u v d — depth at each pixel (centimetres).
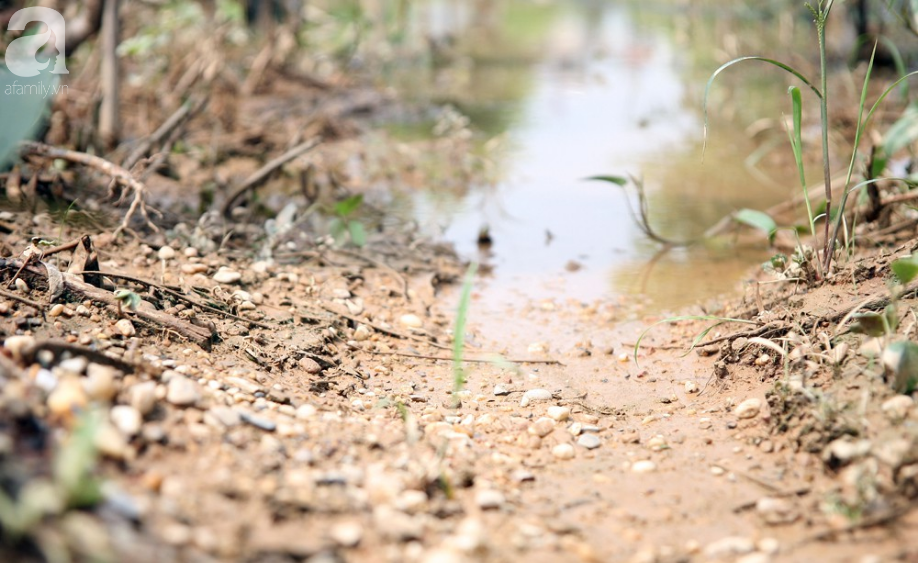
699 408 412
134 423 304
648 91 1171
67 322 400
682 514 323
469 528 298
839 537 297
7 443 260
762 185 769
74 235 536
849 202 623
